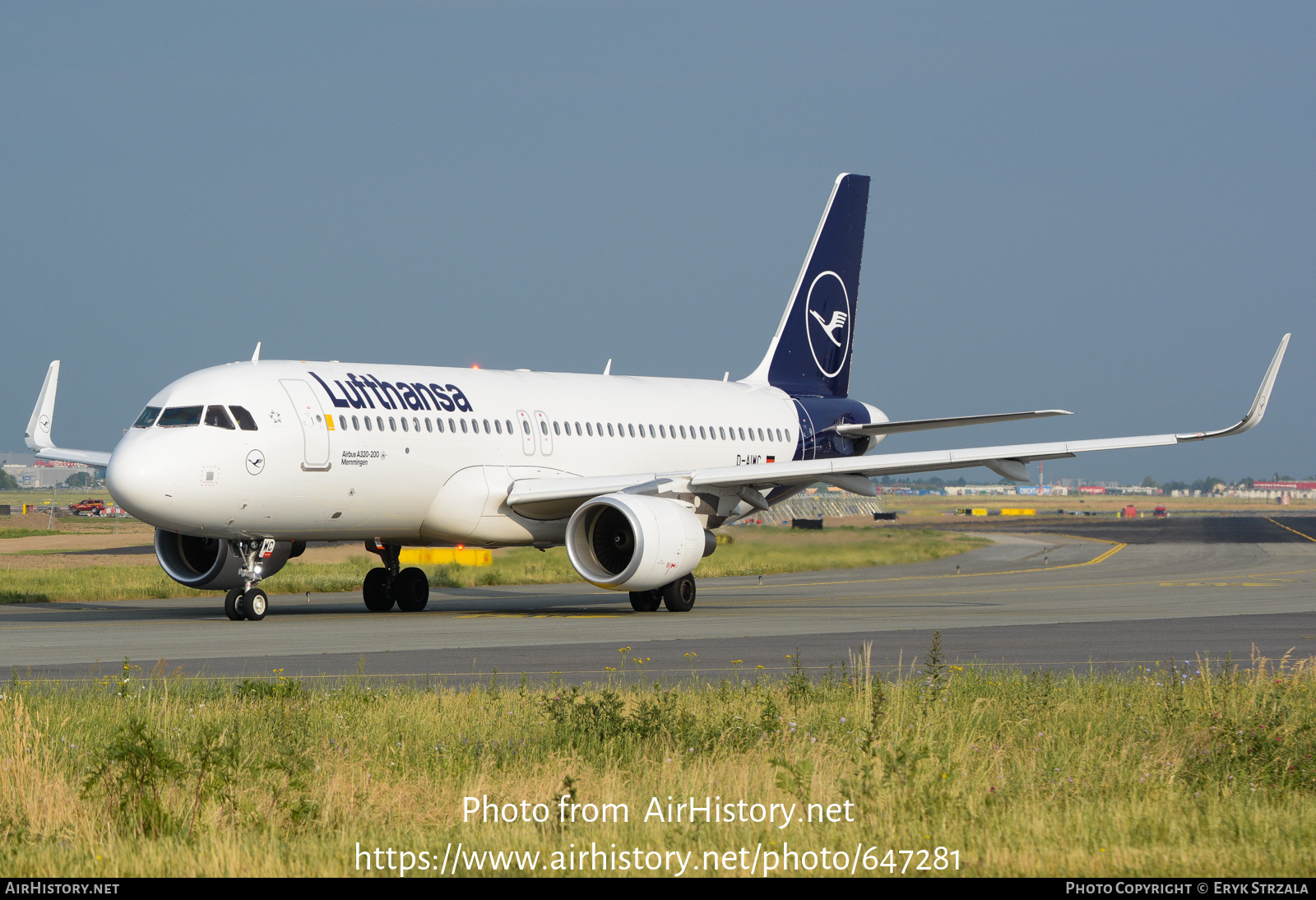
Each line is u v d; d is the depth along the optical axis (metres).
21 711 46.81
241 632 96.56
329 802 37.94
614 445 130.88
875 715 47.62
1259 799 39.81
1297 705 53.88
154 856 33.19
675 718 49.91
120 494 99.69
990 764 43.06
